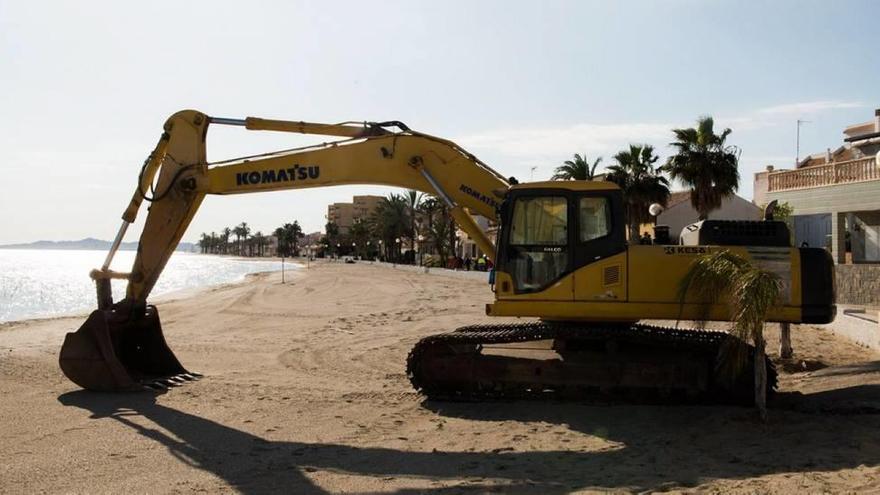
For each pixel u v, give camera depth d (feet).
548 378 33.09
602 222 32.17
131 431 28.96
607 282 31.63
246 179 39.52
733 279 27.66
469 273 158.40
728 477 21.24
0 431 28.91
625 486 20.80
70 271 372.58
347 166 38.50
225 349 54.85
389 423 30.45
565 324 34.24
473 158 37.73
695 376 31.71
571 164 148.77
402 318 76.43
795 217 94.63
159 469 23.63
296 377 42.22
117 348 39.70
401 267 255.50
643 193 133.69
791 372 41.70
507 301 32.45
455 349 34.14
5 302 157.17
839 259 81.87
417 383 34.73
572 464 23.61
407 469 23.48
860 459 22.21
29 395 36.55
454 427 29.53
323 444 26.96
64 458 24.94
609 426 28.96
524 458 24.52
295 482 22.12
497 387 34.12
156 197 39.73
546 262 32.27
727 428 27.09
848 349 48.96
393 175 38.01
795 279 31.01
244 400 35.37
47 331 71.05
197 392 37.32
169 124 39.52
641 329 32.91
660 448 25.27
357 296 111.86
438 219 246.68
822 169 84.94
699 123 111.14
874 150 95.50
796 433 25.76
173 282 231.91
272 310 90.12
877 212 85.56
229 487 21.66
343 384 39.78
